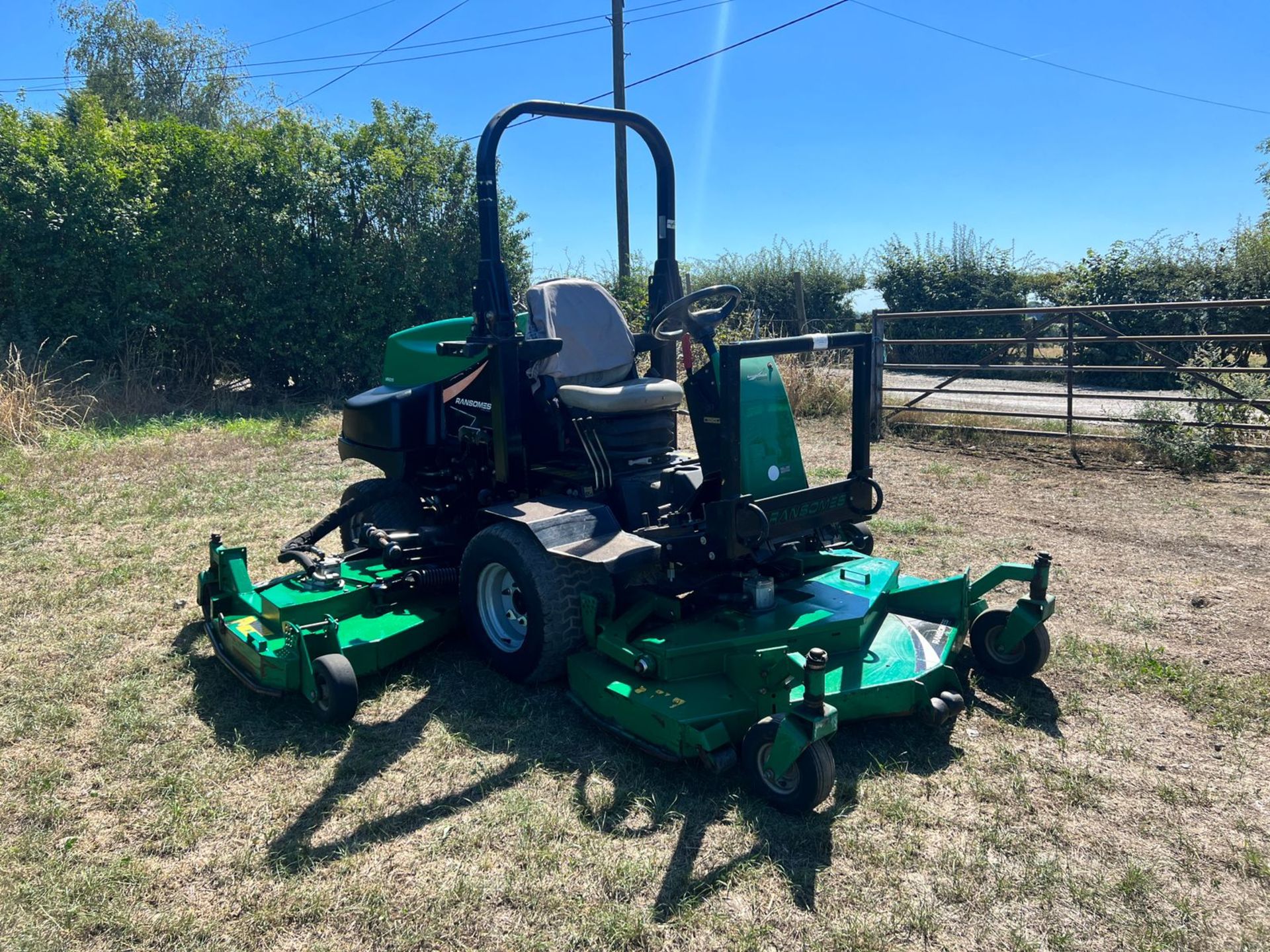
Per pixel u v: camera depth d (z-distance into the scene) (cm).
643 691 371
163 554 639
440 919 280
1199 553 642
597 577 416
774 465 421
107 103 2723
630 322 1495
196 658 467
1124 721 403
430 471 535
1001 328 2122
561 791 349
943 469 926
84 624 511
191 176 1305
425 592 495
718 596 419
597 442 455
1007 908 285
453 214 1522
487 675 447
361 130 1439
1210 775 360
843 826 324
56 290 1216
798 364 1300
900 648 405
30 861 308
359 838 320
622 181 1745
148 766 367
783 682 339
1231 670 454
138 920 279
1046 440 1055
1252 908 285
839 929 274
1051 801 342
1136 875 296
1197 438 919
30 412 1035
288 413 1295
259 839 319
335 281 1406
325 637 400
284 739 388
